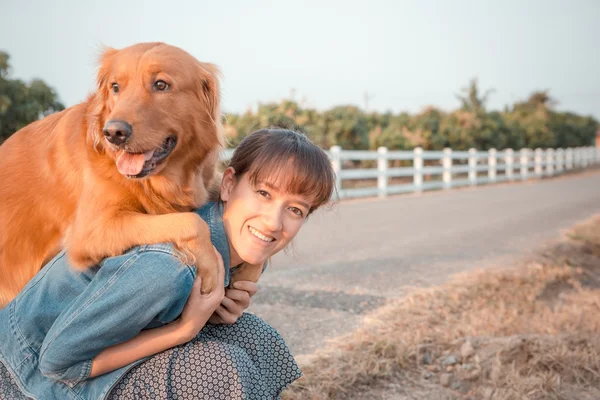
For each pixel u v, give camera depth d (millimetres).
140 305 1718
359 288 5152
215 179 2834
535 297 5125
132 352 1800
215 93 2660
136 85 2449
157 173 2439
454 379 3428
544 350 3678
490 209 12742
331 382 3158
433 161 28438
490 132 33500
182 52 2600
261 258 2092
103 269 1807
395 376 3436
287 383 2215
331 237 8195
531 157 30531
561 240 8289
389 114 31281
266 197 2010
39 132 2740
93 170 2387
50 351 1720
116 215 2223
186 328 1836
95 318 1707
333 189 2125
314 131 21062
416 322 4188
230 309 2119
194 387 1810
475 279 5512
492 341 3799
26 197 2645
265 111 19047
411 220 10391
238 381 1814
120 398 1815
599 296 5223
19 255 2656
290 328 4062
